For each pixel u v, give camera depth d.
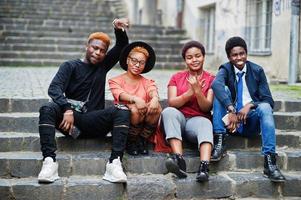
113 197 4.43
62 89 4.68
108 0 20.25
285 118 5.64
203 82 5.03
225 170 4.93
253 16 10.82
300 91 7.52
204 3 13.66
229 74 5.01
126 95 4.75
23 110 5.61
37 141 4.98
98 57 4.80
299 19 8.74
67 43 14.03
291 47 8.73
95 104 4.85
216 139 4.80
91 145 4.99
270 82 8.95
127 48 4.91
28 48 13.48
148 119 4.77
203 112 5.00
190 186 4.52
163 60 13.78
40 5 17.22
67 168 4.64
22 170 4.59
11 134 5.12
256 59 10.44
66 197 4.35
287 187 4.66
